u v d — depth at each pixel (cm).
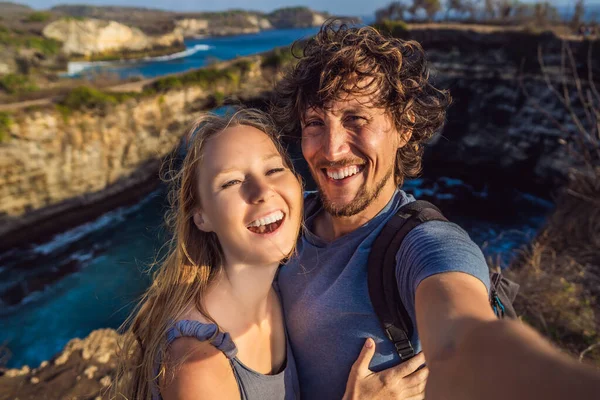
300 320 57
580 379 17
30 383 165
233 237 48
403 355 50
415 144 65
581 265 190
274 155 51
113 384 58
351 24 62
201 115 53
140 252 579
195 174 51
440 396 24
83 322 429
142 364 51
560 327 146
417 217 51
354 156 57
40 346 399
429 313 34
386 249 50
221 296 50
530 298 155
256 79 955
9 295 481
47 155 635
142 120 762
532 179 841
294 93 62
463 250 41
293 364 57
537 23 1076
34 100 732
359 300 52
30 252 587
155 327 50
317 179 60
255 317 52
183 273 50
